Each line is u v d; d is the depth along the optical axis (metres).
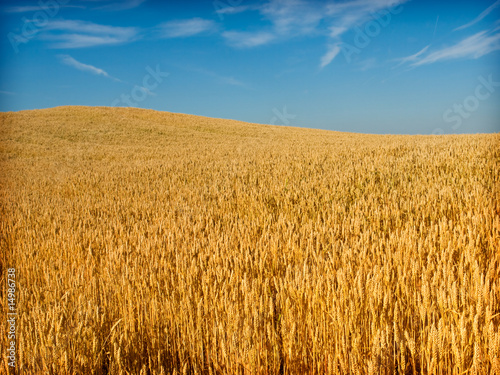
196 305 2.62
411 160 10.13
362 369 1.91
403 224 4.61
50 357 2.07
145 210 6.71
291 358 2.02
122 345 2.25
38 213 7.21
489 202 4.69
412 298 2.42
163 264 3.54
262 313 2.34
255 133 47.81
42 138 33.47
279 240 3.96
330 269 2.95
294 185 7.73
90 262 4.07
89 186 11.25
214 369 2.14
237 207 6.58
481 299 2.07
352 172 8.70
